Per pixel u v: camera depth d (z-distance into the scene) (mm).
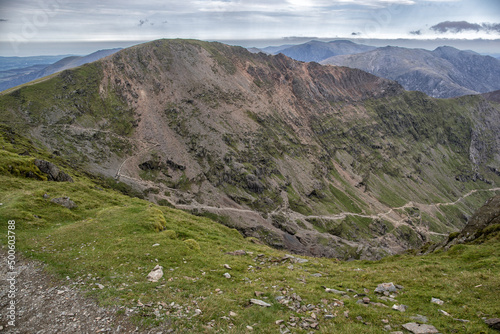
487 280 23672
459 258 33156
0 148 86688
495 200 44531
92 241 32469
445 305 20609
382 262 43031
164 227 42312
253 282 26281
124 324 17469
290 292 23734
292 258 35938
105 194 59625
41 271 24000
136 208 47625
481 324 17078
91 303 19672
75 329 17016
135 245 31828
